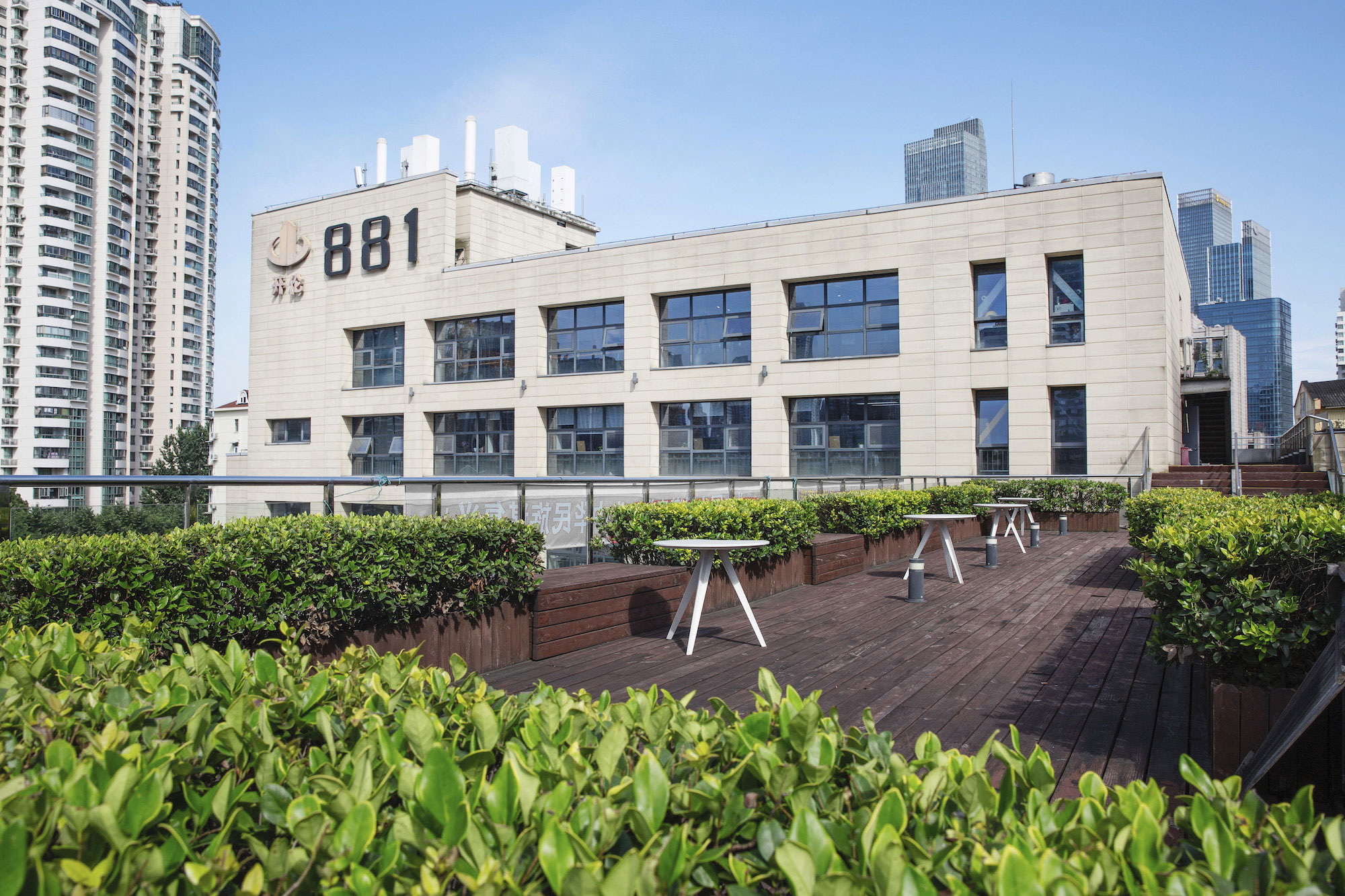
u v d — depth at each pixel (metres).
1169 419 18.72
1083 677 5.05
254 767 1.71
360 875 1.19
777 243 21.25
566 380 23.84
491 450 25.44
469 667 5.20
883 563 11.15
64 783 1.44
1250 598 3.35
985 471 19.36
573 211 33.06
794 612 7.46
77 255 82.12
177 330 93.31
